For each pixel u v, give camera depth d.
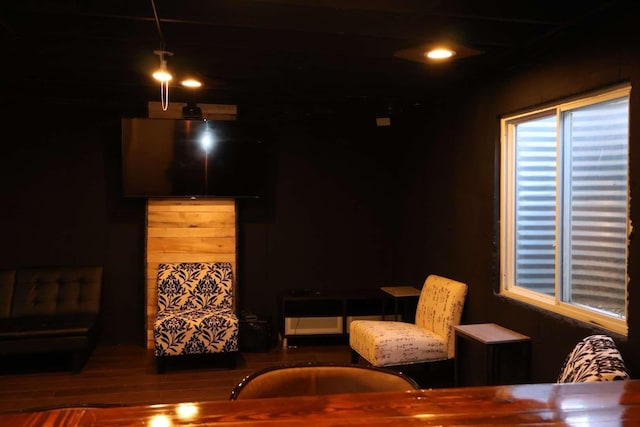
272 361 4.72
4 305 4.75
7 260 5.07
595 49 2.72
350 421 1.29
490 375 3.19
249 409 1.37
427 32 2.90
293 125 5.58
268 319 5.27
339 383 1.82
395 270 5.77
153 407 1.38
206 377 4.29
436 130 4.70
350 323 4.82
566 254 3.09
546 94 3.13
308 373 1.83
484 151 3.86
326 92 4.71
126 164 4.94
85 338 4.33
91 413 1.34
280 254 5.60
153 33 3.06
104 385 4.08
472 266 4.02
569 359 2.41
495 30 2.97
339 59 3.71
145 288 5.15
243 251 5.53
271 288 5.59
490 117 3.77
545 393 1.50
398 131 5.66
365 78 4.18
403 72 3.79
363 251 5.74
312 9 2.77
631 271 2.48
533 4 2.63
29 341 4.22
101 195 5.23
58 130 5.14
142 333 5.30
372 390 1.79
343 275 5.71
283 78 4.12
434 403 1.41
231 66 3.98
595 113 2.86
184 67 3.90
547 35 2.95
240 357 4.83
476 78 3.96
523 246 3.61
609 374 1.92
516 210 3.68
